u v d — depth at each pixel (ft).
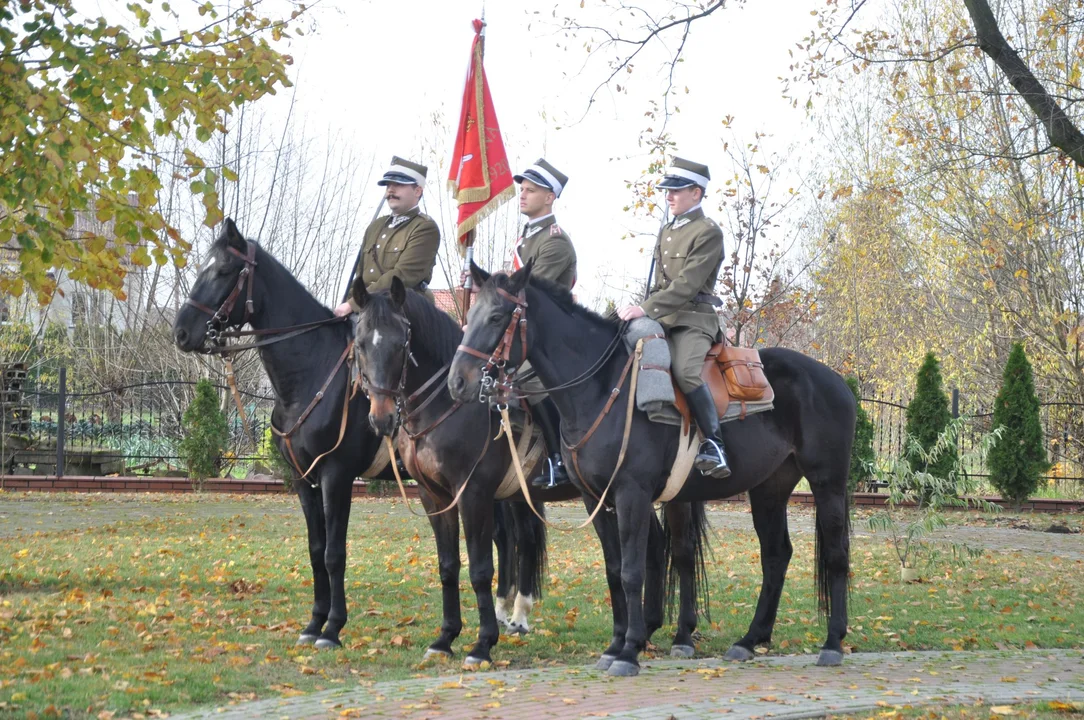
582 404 21.79
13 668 20.42
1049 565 40.34
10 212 26.53
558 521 52.31
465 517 22.71
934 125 72.38
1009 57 37.68
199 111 26.86
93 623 25.49
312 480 24.98
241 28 27.89
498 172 29.68
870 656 24.14
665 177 23.86
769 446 23.68
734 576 36.42
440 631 24.43
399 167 25.88
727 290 72.13
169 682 19.88
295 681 20.58
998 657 24.04
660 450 21.90
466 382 20.53
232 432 74.13
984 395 81.92
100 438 69.41
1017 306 75.36
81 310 82.89
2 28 24.91
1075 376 68.69
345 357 24.22
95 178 24.99
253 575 34.86
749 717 17.49
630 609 21.56
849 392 24.77
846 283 93.66
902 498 39.11
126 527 47.09
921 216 86.12
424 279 25.62
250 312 24.16
